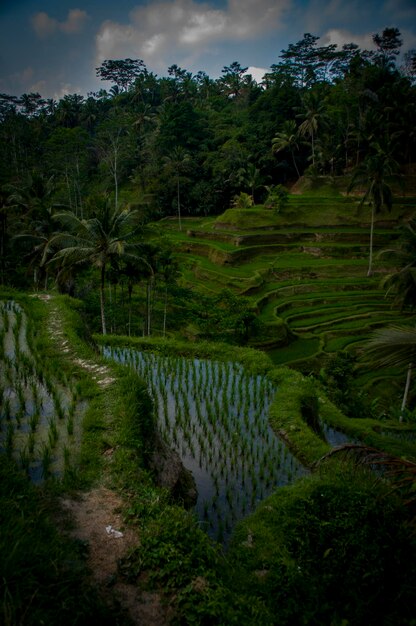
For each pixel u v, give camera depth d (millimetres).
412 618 5852
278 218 61156
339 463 9062
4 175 57562
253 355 18219
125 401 8562
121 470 6684
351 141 72250
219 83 114125
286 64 95625
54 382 9805
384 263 50938
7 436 7309
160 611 4402
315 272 50969
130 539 5309
